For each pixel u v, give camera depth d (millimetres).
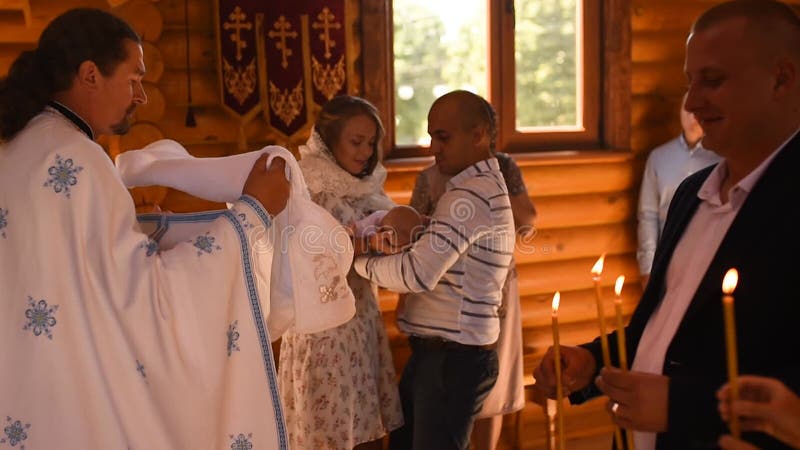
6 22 2787
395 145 3584
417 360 2471
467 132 2350
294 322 1933
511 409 2936
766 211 1222
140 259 1579
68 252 1521
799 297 1165
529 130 3811
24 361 1526
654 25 3852
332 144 2406
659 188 3736
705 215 1391
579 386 1500
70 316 1522
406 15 3564
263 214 1722
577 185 3775
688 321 1292
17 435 1532
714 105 1252
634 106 3877
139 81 1688
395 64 3572
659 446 1352
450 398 2381
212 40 3121
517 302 2934
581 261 3842
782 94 1228
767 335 1185
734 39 1220
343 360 2340
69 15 1612
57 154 1534
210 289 1624
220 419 1651
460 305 2367
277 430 1678
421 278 2238
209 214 1793
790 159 1225
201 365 1614
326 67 3135
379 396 2496
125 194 1595
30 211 1521
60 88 1602
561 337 3777
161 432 1565
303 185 1939
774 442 1152
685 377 1196
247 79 3045
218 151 3191
